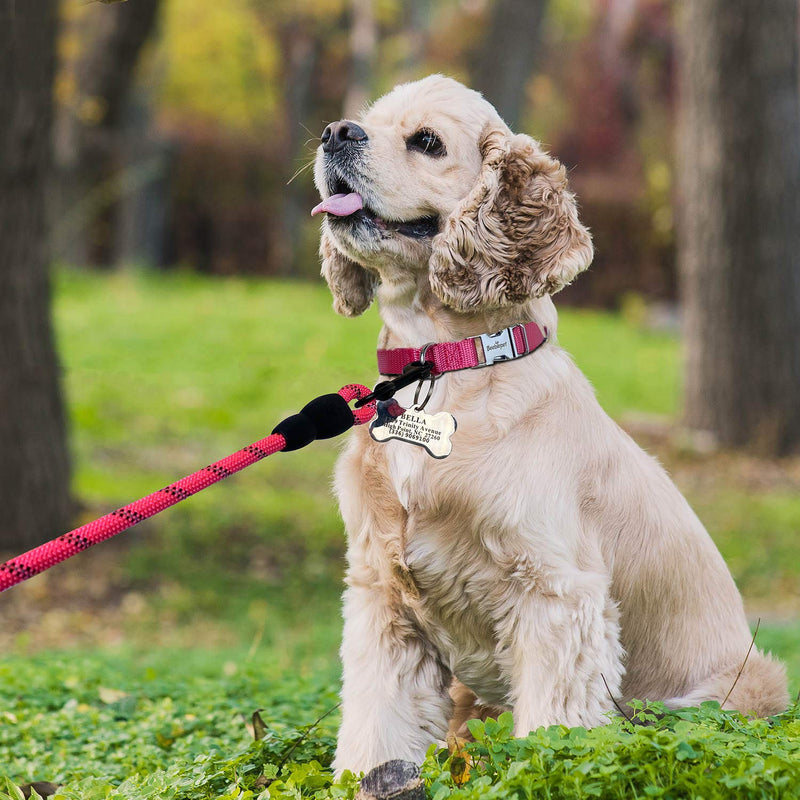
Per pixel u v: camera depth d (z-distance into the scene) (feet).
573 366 13.47
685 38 47.26
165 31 92.68
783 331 46.52
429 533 12.28
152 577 31.96
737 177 46.26
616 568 13.02
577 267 12.62
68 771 14.11
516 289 12.79
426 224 13.29
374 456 12.67
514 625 12.26
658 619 13.46
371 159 12.80
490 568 12.26
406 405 12.96
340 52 118.32
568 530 12.28
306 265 106.22
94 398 51.72
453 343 12.75
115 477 40.83
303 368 57.82
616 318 94.07
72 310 67.67
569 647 11.91
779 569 35.37
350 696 12.79
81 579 31.60
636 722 12.29
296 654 25.07
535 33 63.41
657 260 99.71
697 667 13.64
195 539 34.91
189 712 16.63
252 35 106.93
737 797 9.78
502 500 12.05
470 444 12.26
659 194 87.56
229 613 29.73
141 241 96.22
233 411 52.70
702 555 13.89
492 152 13.03
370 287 14.58
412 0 112.98
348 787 10.87
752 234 46.39
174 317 67.21
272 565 33.55
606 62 126.41
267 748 13.42
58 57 31.09
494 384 12.64
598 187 103.30
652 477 13.75
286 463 45.96
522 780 9.96
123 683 18.61
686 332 48.67
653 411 60.08
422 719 12.94
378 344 13.79
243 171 106.83
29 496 31.50
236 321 66.69
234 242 107.76
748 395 46.93
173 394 53.88
